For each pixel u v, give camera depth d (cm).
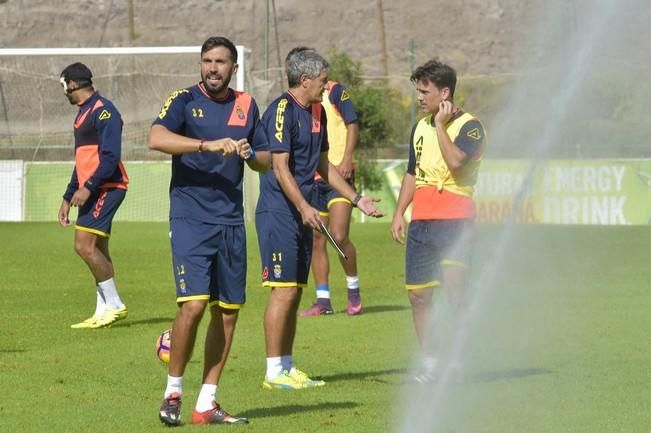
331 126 3431
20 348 2777
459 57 11594
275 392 2230
